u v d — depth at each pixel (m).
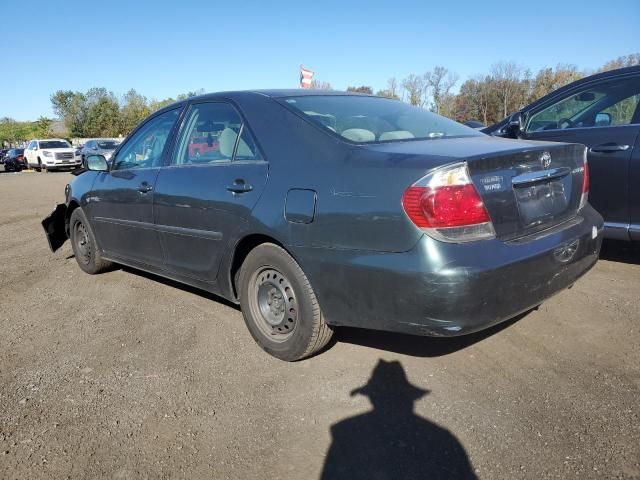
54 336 4.01
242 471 2.43
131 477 2.42
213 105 3.93
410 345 3.58
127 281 5.34
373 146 2.99
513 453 2.46
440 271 2.52
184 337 3.89
